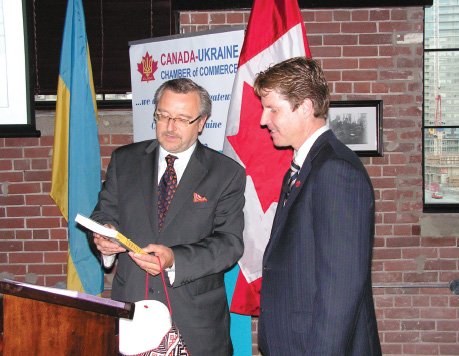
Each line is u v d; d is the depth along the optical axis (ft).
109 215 5.83
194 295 5.48
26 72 8.17
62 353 3.58
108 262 5.57
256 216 7.22
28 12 8.15
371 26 8.88
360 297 3.68
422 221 9.05
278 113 4.39
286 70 4.32
